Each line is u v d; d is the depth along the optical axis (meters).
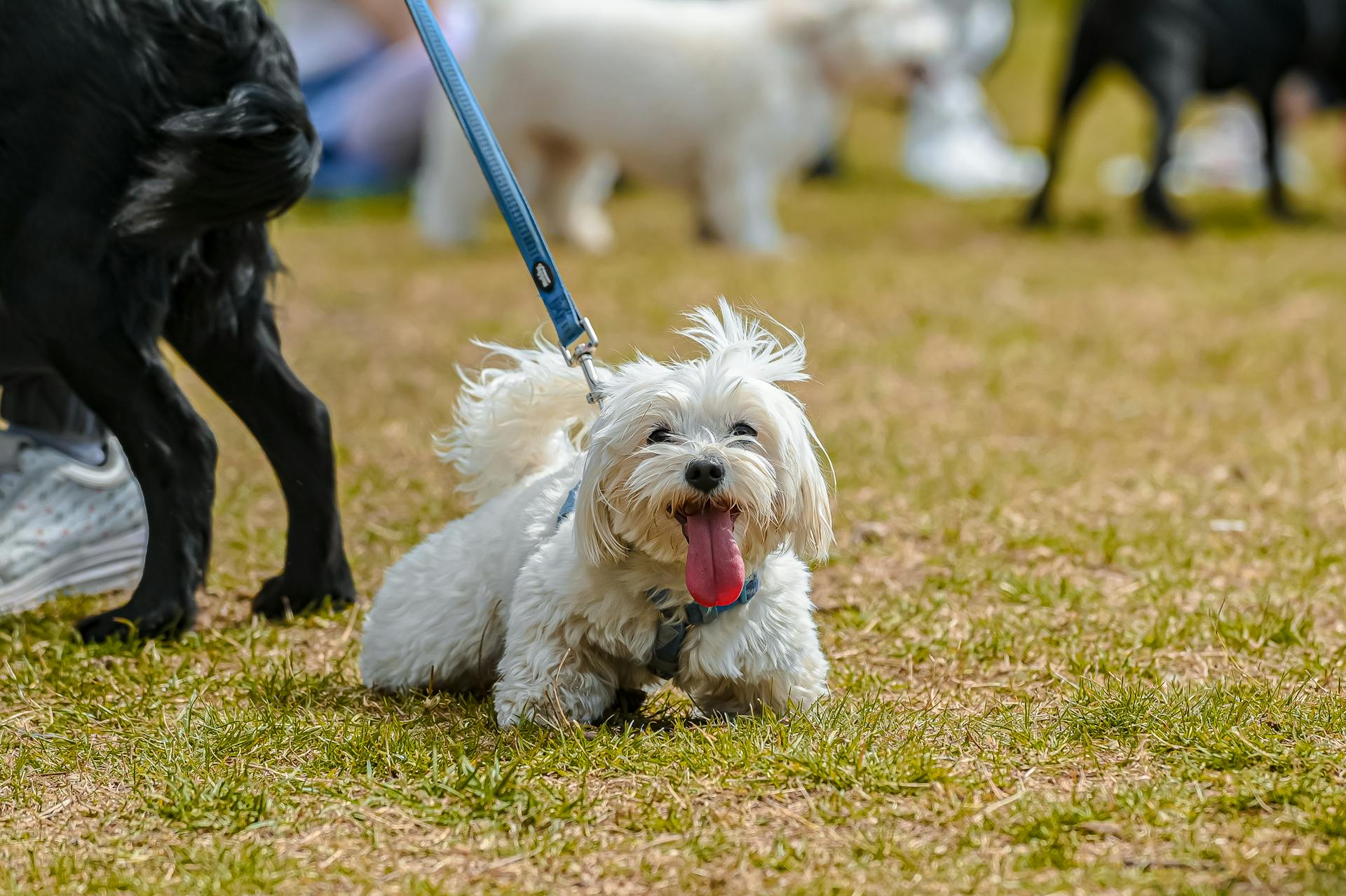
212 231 6.27
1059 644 6.18
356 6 22.20
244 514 8.27
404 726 5.21
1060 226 20.44
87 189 5.88
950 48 22.06
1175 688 5.47
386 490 8.74
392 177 23.02
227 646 6.25
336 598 6.75
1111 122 31.30
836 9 17.83
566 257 17.66
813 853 4.19
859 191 24.70
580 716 5.01
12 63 5.81
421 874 4.13
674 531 4.75
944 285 15.77
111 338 5.97
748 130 17.89
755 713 5.17
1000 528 7.97
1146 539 7.65
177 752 4.96
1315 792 4.44
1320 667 5.76
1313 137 30.34
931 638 6.31
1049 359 12.46
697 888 4.01
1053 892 3.91
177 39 6.00
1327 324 13.70
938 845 4.22
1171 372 11.97
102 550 7.13
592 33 17.62
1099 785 4.64
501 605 5.34
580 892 4.01
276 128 6.00
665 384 4.78
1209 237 19.50
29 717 5.44
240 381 6.50
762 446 4.80
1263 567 7.28
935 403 11.05
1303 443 9.61
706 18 17.89
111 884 4.04
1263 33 19.94
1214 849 4.11
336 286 15.72
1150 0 19.27
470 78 18.09
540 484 5.45
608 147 18.06
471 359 12.42
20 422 7.18
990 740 5.04
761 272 16.31
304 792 4.65
